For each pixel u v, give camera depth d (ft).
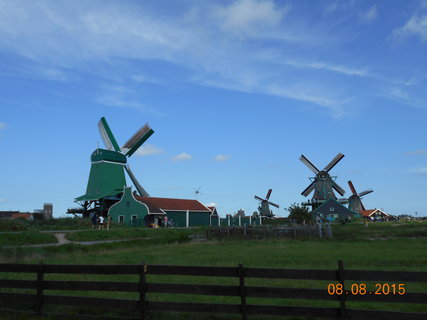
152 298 35.12
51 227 129.49
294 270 27.12
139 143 232.32
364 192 366.22
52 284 31.14
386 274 25.81
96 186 212.02
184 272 28.73
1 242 82.58
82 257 67.77
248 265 53.83
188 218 213.87
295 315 26.73
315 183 294.66
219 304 27.78
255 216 277.85
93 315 30.22
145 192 232.73
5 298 32.01
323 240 108.17
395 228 153.99
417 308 31.58
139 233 119.24
